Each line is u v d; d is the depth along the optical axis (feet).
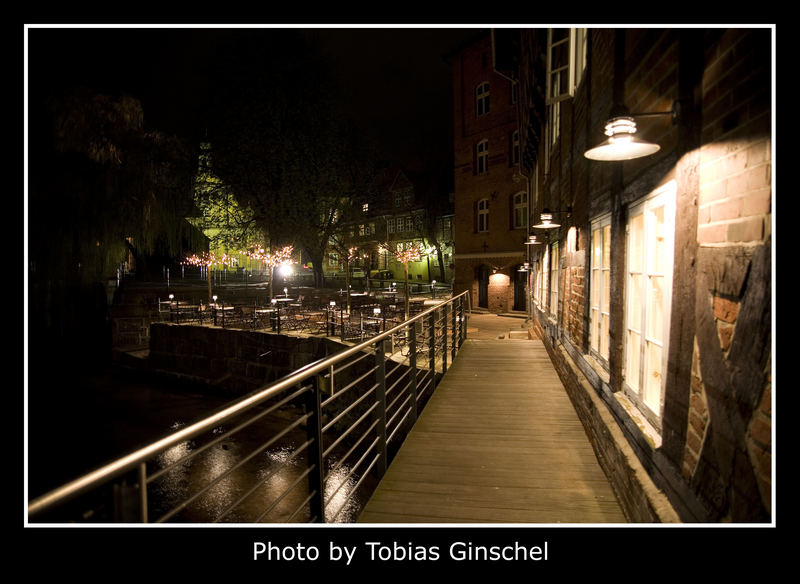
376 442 13.46
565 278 23.66
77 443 40.91
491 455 15.01
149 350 68.03
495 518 11.00
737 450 5.85
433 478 13.34
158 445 4.93
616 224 12.51
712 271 6.70
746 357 5.68
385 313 55.16
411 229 134.72
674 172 8.37
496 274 72.28
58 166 56.75
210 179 90.53
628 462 10.46
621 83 11.69
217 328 58.49
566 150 22.65
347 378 41.98
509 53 41.96
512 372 27.40
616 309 12.55
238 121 87.81
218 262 87.51
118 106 62.03
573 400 19.97
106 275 67.67
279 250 91.97
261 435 40.60
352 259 106.01
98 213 61.41
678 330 8.00
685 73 7.57
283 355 51.31
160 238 76.74
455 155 78.95
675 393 8.09
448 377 26.30
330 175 94.68
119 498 4.64
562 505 11.56
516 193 69.26
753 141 5.62
